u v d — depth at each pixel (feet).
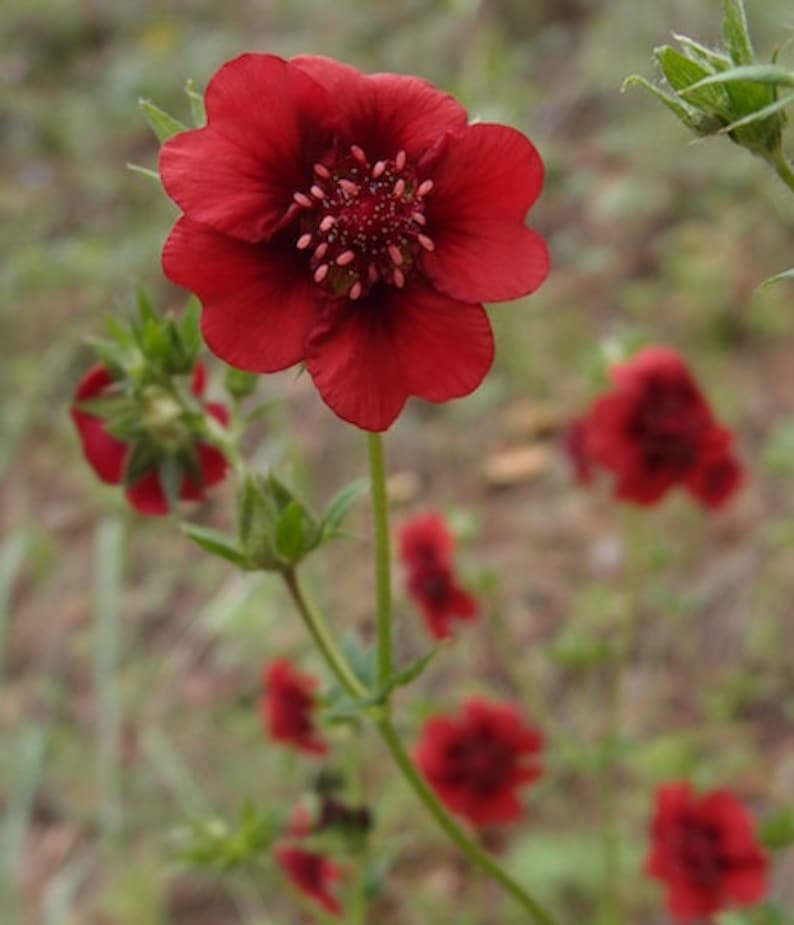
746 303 1.56
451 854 1.10
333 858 0.86
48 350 1.78
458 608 0.93
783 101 0.55
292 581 0.67
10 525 1.55
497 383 1.57
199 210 0.59
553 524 1.40
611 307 1.63
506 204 0.60
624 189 1.75
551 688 1.22
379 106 0.60
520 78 2.04
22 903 1.17
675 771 1.06
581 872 1.05
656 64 0.59
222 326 0.60
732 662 1.20
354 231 0.60
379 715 0.69
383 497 0.66
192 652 1.35
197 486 0.69
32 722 1.32
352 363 0.60
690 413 0.93
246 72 0.59
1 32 2.70
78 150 2.31
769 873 0.92
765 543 1.28
